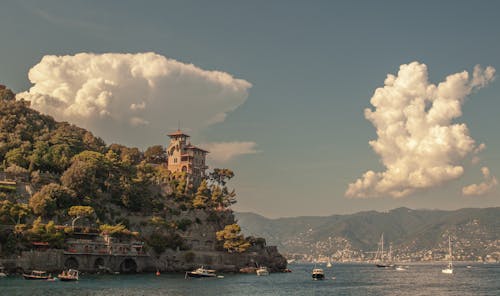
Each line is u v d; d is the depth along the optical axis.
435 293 177.38
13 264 171.25
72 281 160.50
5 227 179.12
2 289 133.38
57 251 183.62
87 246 193.62
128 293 136.62
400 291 181.88
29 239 178.50
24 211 190.25
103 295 130.38
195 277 196.38
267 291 160.25
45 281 156.25
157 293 140.00
